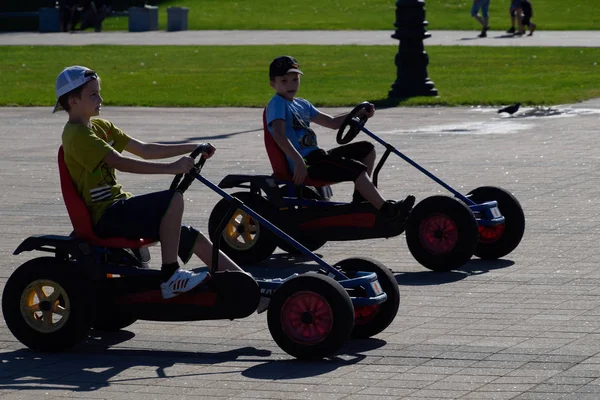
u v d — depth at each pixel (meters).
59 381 11.73
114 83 48.44
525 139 30.27
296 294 12.23
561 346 12.53
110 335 13.70
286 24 85.00
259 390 11.25
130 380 11.73
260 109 39.59
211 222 17.84
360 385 11.33
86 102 12.95
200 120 36.59
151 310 12.98
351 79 47.66
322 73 50.22
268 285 12.90
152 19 83.69
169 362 12.44
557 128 32.44
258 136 32.47
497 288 15.46
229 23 86.69
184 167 12.69
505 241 17.22
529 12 71.12
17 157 29.19
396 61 41.41
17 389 11.45
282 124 17.31
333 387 11.29
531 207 21.02
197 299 12.79
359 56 58.19
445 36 71.31
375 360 12.25
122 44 70.06
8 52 64.88
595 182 23.47
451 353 12.41
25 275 12.84
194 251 13.26
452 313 14.16
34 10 99.69
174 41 72.00
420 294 15.24
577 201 21.50
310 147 17.64
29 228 20.34
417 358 12.26
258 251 17.58
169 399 11.02
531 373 11.57
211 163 27.34
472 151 28.22
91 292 12.78
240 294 12.62
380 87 44.69
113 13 96.25
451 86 44.22
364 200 17.86
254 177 17.48
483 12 70.25
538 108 37.12
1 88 47.56
